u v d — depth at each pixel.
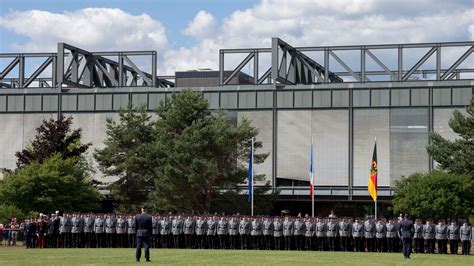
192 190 66.62
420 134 83.94
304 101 86.81
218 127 67.25
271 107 87.38
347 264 36.34
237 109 88.00
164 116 71.31
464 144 67.06
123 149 71.88
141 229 37.25
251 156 60.12
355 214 86.44
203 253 45.38
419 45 86.38
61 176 67.00
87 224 53.56
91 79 92.25
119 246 53.50
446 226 49.91
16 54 92.69
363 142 85.19
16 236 62.81
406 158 84.00
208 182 66.62
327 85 86.44
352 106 85.69
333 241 50.88
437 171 65.94
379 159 84.50
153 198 67.12
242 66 89.62
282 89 87.19
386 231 49.81
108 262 36.34
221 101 88.31
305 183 85.88
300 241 51.47
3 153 90.88
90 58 92.62
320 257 42.09
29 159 73.25
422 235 50.28
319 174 85.88
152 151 69.00
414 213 63.34
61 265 34.34
